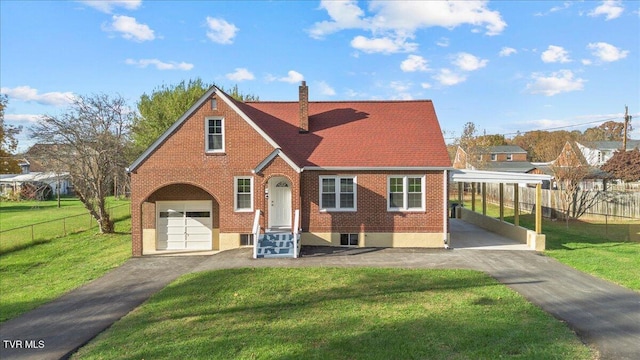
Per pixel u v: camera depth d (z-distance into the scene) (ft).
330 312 34.96
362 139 71.51
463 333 29.50
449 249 64.49
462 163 209.36
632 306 36.01
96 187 89.51
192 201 70.13
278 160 64.64
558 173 109.40
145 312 36.88
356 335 29.55
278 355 26.63
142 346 29.12
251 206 65.98
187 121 65.62
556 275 47.39
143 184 65.31
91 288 47.24
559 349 26.89
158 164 65.41
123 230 95.81
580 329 30.66
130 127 98.22
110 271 55.31
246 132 65.57
